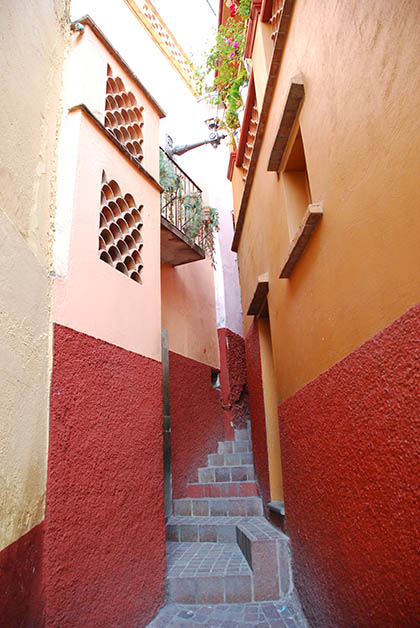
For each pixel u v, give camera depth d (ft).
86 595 7.00
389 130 4.79
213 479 17.56
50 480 6.55
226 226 28.37
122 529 8.43
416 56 4.11
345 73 6.16
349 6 5.88
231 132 20.59
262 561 10.62
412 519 4.49
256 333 16.90
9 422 5.29
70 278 8.03
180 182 18.02
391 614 5.04
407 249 4.48
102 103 10.73
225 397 22.31
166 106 23.17
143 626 8.77
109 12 19.07
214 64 19.63
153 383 10.75
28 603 5.42
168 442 16.02
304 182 10.52
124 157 11.35
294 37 9.18
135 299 10.57
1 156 5.79
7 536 4.93
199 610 9.86
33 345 6.39
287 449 10.66
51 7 8.86
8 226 5.76
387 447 5.03
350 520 6.29
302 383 9.25
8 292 5.58
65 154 9.01
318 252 7.78
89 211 9.16
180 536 14.08
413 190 4.29
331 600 7.32
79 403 7.63
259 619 9.31
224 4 19.47
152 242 12.19
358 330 5.95
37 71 7.73
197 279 22.58
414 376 4.34
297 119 9.11
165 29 24.81
